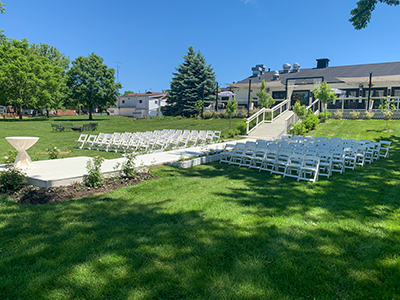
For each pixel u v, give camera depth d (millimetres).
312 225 4441
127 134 16219
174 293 2689
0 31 39531
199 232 4078
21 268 3094
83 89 40750
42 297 2617
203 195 6039
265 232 4141
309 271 3125
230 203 5500
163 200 5645
